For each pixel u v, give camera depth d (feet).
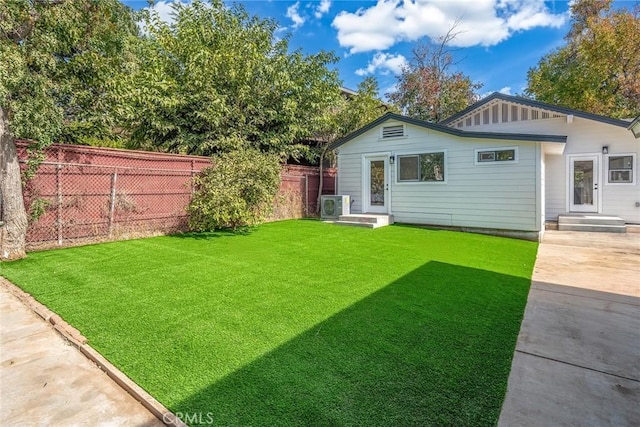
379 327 10.27
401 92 67.15
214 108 31.78
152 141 34.58
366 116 43.57
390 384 7.47
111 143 34.37
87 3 19.83
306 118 38.68
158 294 12.89
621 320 11.06
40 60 17.52
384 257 19.33
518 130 36.60
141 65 32.07
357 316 11.05
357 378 7.68
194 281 14.49
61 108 19.61
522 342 9.49
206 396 7.09
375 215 34.17
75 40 20.13
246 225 30.50
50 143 18.34
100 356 8.63
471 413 6.58
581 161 34.09
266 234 26.84
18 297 12.73
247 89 33.37
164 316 10.96
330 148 39.37
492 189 29.30
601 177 33.27
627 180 32.40
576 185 34.35
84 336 9.64
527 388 7.39
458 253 20.77
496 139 28.66
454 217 31.30
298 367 8.11
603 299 13.06
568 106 49.55
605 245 24.64
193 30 32.99
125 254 19.06
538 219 27.40
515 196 28.30
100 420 6.59
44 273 15.28
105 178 22.31
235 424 6.29
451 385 7.46
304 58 38.73
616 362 8.48
